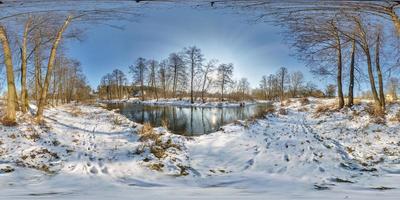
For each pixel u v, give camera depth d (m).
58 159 8.59
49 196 4.79
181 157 9.20
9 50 12.58
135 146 10.25
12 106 12.27
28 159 8.23
